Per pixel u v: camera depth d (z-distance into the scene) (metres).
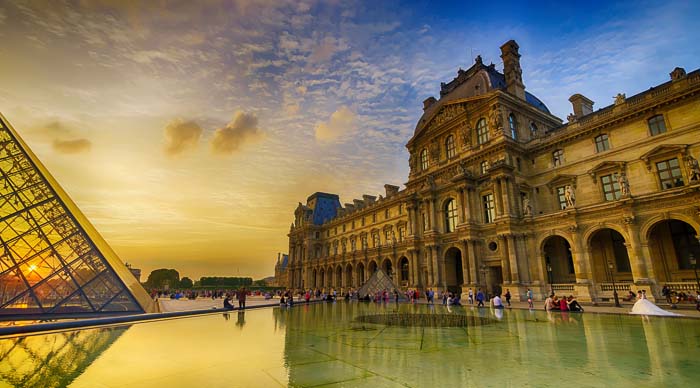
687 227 36.78
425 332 19.33
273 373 10.73
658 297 33.47
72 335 19.77
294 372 10.82
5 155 33.44
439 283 55.12
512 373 10.42
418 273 61.47
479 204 52.75
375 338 17.39
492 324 22.64
